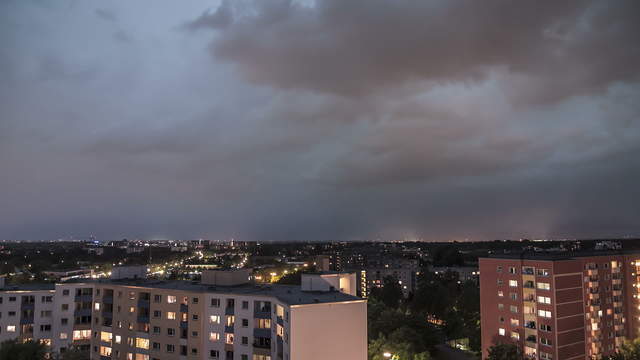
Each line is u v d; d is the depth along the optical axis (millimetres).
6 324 112500
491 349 115000
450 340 167250
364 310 76000
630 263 134625
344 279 96250
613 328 129250
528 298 119562
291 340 70062
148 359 101062
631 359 98188
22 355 77438
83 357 99750
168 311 99312
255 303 88812
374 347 102750
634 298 133625
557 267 115188
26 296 114125
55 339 112000
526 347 119000
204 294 94688
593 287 126875
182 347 96188
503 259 126188
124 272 121625
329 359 72000
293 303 72500
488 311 128875
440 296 198125
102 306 111188
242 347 89500
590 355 123438
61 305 113375
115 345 107500
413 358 106438
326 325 72625
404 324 128125
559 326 113625
